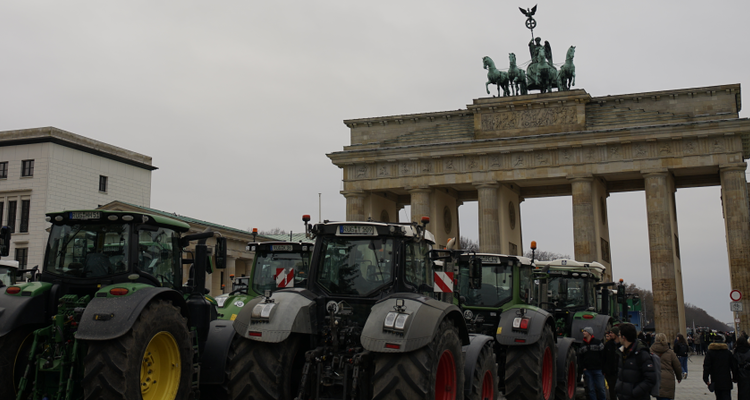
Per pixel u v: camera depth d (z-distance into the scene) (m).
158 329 15.00
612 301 39.47
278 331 15.39
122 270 16.39
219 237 18.78
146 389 15.03
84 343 15.09
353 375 15.03
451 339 15.89
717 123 82.81
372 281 16.56
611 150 88.19
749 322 79.50
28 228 95.62
